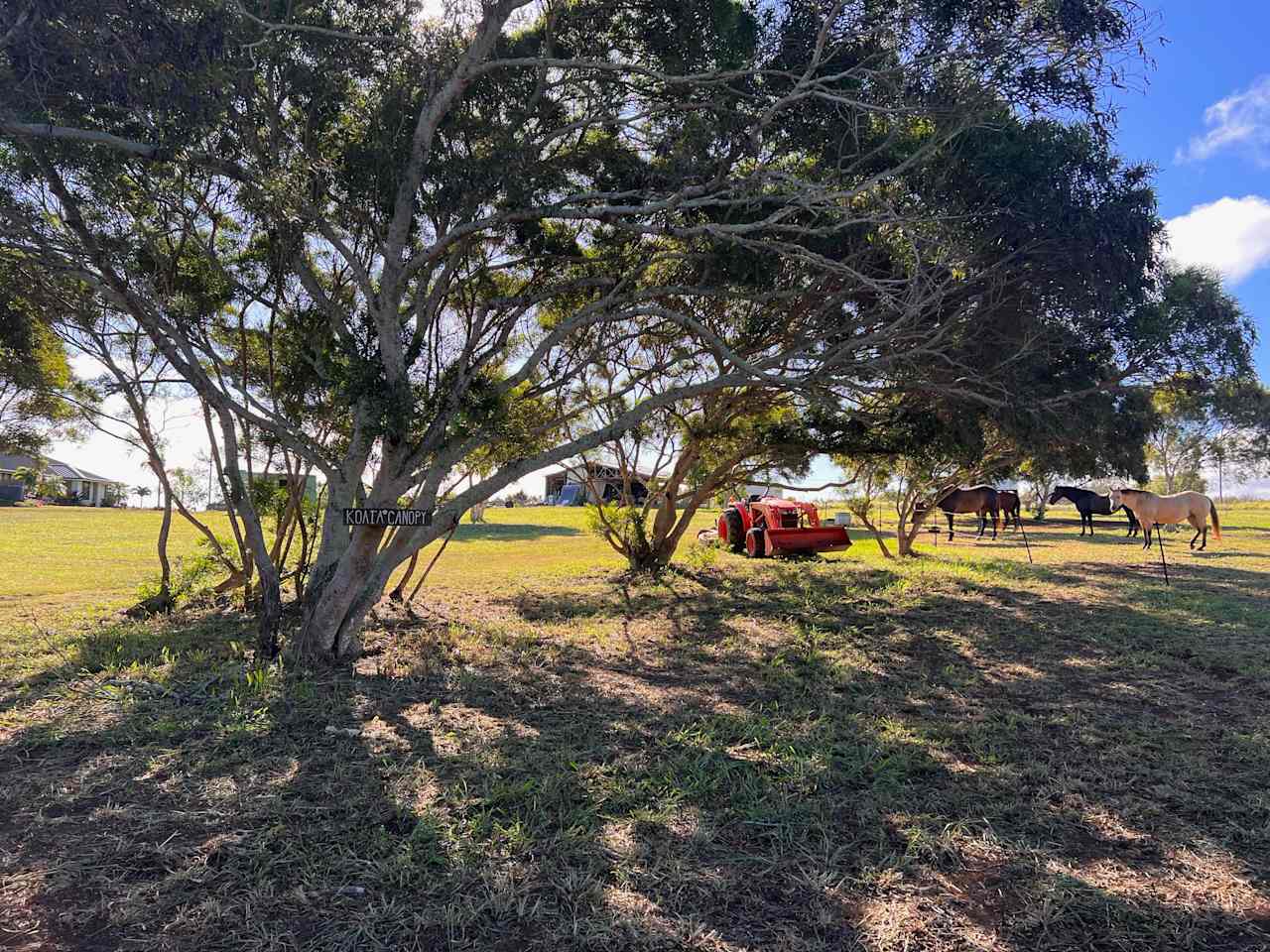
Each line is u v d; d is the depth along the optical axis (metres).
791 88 7.04
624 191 7.45
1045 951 2.78
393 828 3.74
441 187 7.25
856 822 3.83
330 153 7.43
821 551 17.16
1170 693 6.44
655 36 7.09
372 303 7.04
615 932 2.86
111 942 2.78
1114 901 3.09
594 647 8.41
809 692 6.39
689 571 15.36
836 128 7.39
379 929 2.88
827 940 2.83
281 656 7.25
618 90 7.48
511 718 5.61
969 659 7.71
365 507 7.18
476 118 7.35
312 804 4.00
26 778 4.35
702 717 5.58
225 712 5.63
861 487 18.08
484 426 7.36
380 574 7.47
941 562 17.42
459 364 7.61
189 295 8.23
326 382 8.45
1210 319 8.58
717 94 6.98
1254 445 34.03
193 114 5.56
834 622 9.76
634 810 3.92
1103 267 7.53
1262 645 8.30
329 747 4.92
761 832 3.71
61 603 11.52
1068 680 6.88
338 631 7.32
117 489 55.47
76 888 3.16
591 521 15.79
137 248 7.33
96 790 4.19
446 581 14.81
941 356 7.90
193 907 3.00
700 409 13.80
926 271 7.66
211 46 5.45
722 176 7.14
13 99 5.19
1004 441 12.76
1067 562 18.02
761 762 4.68
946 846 3.52
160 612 10.53
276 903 3.04
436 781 4.31
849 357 8.14
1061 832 3.76
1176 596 12.04
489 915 2.98
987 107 6.44
